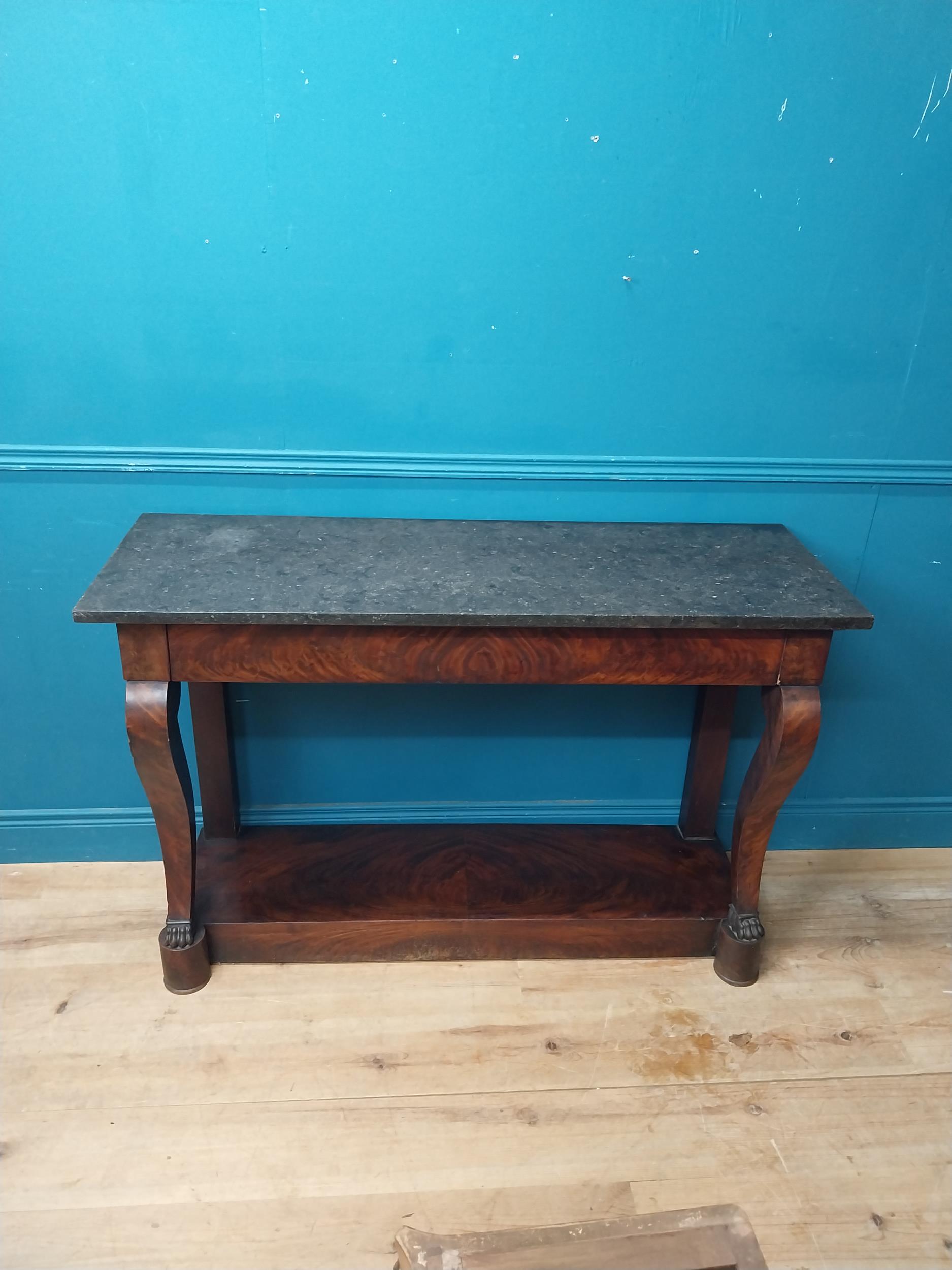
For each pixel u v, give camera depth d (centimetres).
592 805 281
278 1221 187
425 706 263
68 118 203
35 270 214
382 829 274
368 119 207
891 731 278
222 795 259
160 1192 191
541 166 213
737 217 220
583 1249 121
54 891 264
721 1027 231
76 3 194
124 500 238
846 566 258
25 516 237
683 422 240
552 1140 203
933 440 244
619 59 205
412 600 199
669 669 209
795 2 202
